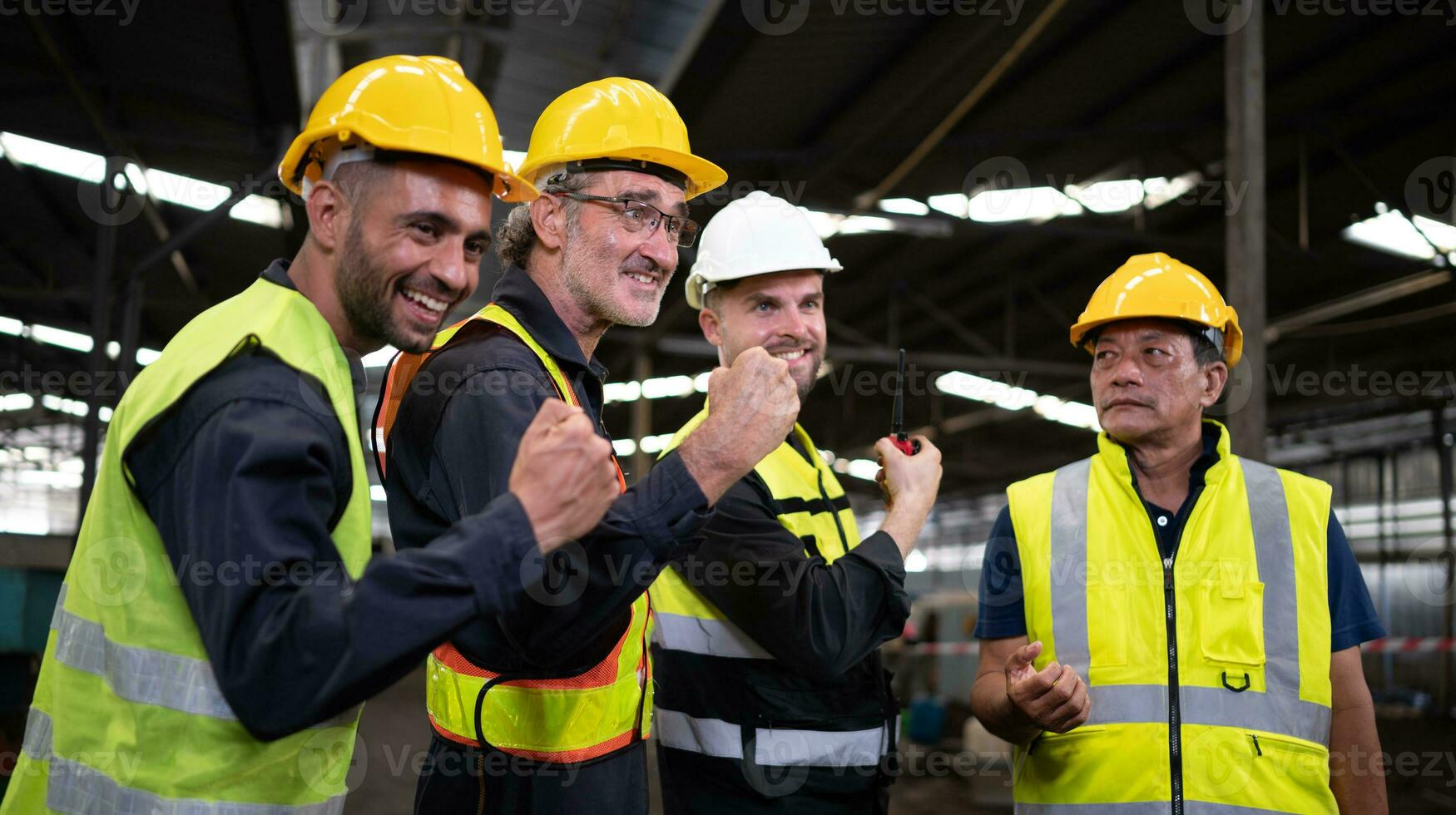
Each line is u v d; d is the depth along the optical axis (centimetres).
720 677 165
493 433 116
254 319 103
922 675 1081
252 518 89
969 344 1421
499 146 110
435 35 626
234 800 98
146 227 950
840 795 166
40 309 1388
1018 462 2172
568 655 114
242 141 700
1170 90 725
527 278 140
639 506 110
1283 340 1249
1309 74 723
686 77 607
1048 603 183
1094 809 170
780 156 780
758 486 165
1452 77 713
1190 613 175
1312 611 173
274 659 86
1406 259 917
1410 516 1658
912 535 163
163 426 97
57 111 683
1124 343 187
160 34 553
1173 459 188
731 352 193
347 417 105
